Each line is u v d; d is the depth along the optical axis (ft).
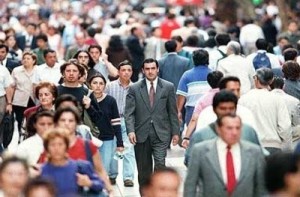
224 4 201.77
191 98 81.15
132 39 120.88
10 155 43.93
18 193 42.63
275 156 38.60
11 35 116.16
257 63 92.12
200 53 81.00
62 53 141.08
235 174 48.60
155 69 70.44
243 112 55.88
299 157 38.50
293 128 66.59
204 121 56.29
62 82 74.64
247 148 48.91
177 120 70.90
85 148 51.06
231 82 59.36
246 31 124.06
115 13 239.91
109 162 71.26
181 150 93.76
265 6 234.17
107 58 105.29
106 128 70.85
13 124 85.71
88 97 67.31
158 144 70.33
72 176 47.32
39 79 88.43
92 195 48.39
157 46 127.65
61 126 51.16
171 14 139.64
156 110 70.33
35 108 63.57
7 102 85.10
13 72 88.33
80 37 122.72
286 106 63.16
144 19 206.28
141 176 70.28
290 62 73.87
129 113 70.38
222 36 97.35
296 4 221.05
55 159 47.11
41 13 233.14
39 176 42.96
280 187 38.32
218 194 48.52
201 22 180.34
